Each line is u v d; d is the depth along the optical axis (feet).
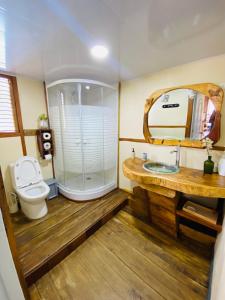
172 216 5.60
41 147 7.76
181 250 5.25
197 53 4.80
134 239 5.75
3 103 6.58
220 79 5.00
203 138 5.51
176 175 5.19
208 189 4.21
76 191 7.72
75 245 5.30
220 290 2.51
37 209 6.32
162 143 6.66
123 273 4.47
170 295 3.90
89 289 4.04
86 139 7.42
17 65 5.75
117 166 9.00
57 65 5.78
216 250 4.45
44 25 3.36
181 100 5.92
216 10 2.82
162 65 5.83
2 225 2.52
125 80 7.72
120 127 8.48
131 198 7.25
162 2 2.64
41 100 7.84
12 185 6.84
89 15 3.02
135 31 3.58
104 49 4.53
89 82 6.71
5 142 6.70
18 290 2.86
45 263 4.40
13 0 2.58
